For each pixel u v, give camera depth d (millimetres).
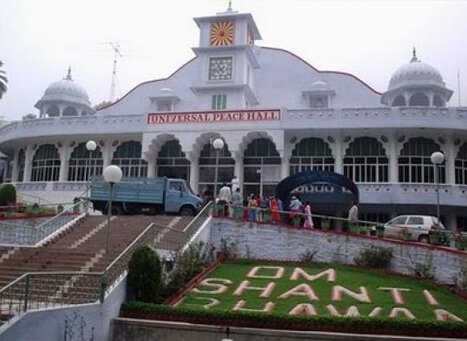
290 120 31953
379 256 20734
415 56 39844
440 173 31688
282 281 18484
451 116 30672
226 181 33344
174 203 27141
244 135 32344
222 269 20406
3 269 17547
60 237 21719
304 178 27172
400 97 38656
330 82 40312
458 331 12844
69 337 12953
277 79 40875
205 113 33094
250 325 13688
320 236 22328
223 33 36719
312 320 13414
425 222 24547
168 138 34344
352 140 32500
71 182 35344
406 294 17125
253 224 23156
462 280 18812
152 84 43469
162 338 14031
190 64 42875
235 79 35781
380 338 12789
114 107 43906
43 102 44344
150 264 15781
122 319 14523
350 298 16438
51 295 14758
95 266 17609
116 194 27438
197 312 14211
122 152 35875
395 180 31266
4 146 39906
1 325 11312
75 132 35250
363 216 32281
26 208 27766
